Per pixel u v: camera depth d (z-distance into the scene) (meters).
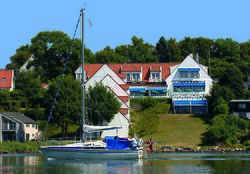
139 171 92.31
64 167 99.31
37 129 174.25
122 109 174.12
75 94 162.38
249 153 138.62
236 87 194.12
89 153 110.88
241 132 161.25
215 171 90.88
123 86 192.12
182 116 184.12
